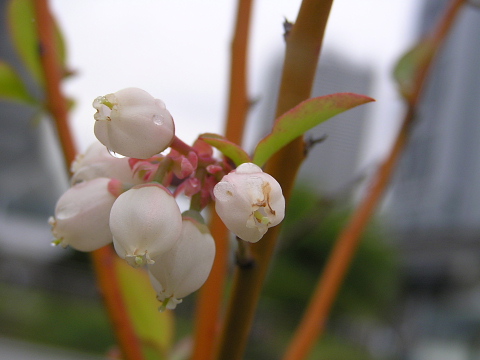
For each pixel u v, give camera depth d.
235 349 0.10
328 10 0.10
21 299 1.53
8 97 0.15
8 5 0.15
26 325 1.25
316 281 1.46
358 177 0.16
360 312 1.53
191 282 0.09
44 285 1.73
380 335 1.50
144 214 0.09
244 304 0.10
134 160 0.10
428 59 0.15
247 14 0.14
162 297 0.09
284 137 0.10
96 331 1.22
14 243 1.99
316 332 0.13
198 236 0.09
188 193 0.10
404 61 0.15
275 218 0.09
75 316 1.38
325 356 1.23
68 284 1.73
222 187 0.09
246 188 0.09
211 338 0.12
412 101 0.15
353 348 1.41
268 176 0.09
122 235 0.09
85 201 0.10
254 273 0.10
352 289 1.53
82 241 0.10
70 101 0.16
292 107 0.10
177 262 0.09
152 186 0.09
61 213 0.10
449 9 0.16
